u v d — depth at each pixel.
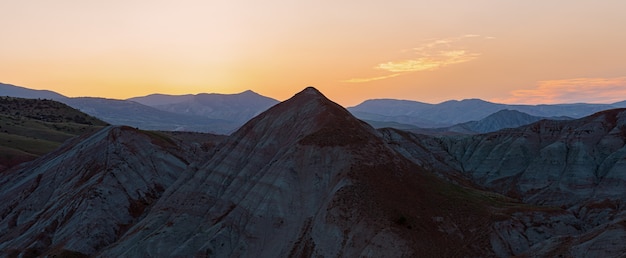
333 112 73.69
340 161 63.44
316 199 61.62
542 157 103.69
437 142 128.50
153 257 63.22
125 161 88.31
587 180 92.69
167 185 88.25
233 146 81.44
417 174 63.66
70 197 82.19
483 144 119.56
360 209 54.94
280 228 60.31
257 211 62.38
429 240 50.25
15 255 70.25
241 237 61.56
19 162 119.94
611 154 94.81
